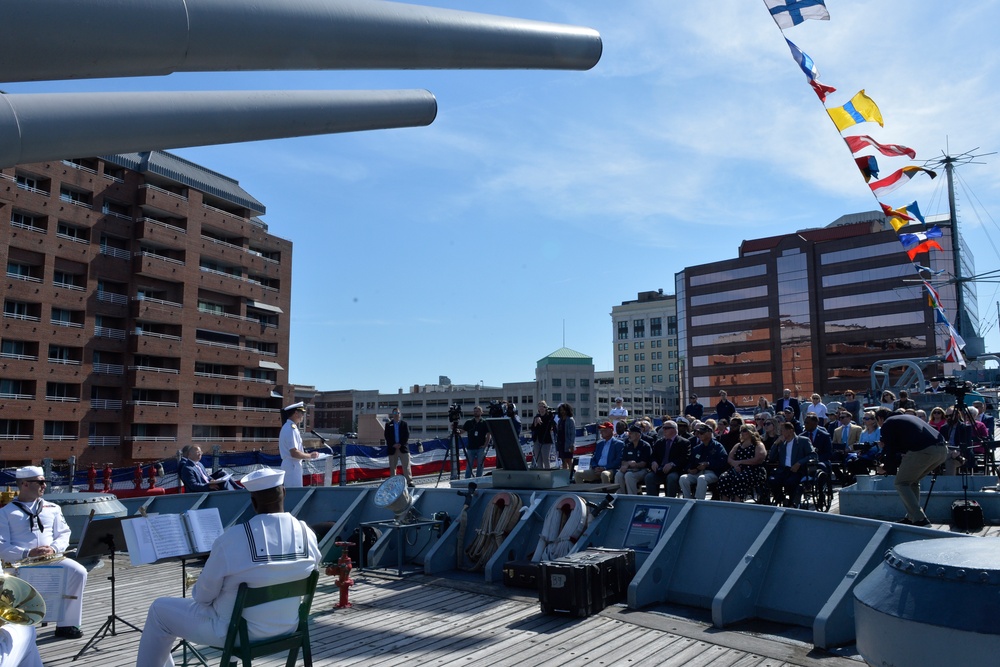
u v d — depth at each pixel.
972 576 2.69
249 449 70.25
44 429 56.19
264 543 4.31
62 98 3.51
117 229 61.56
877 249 103.94
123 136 3.63
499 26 3.28
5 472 18.94
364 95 4.51
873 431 13.77
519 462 10.59
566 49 3.57
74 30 2.15
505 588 8.32
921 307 99.19
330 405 155.50
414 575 9.23
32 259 55.97
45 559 6.63
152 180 64.88
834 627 5.92
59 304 57.09
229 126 3.96
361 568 9.72
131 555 5.20
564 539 8.48
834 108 12.63
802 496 10.77
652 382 195.50
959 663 2.59
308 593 4.54
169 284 65.19
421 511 10.80
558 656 5.79
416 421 147.38
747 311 115.06
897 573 2.96
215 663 5.61
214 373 69.25
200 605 4.38
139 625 7.09
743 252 122.06
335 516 11.55
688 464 11.04
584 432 24.39
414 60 3.04
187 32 2.35
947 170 27.88
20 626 4.36
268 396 72.75
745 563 6.93
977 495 10.23
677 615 7.08
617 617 6.95
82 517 11.09
